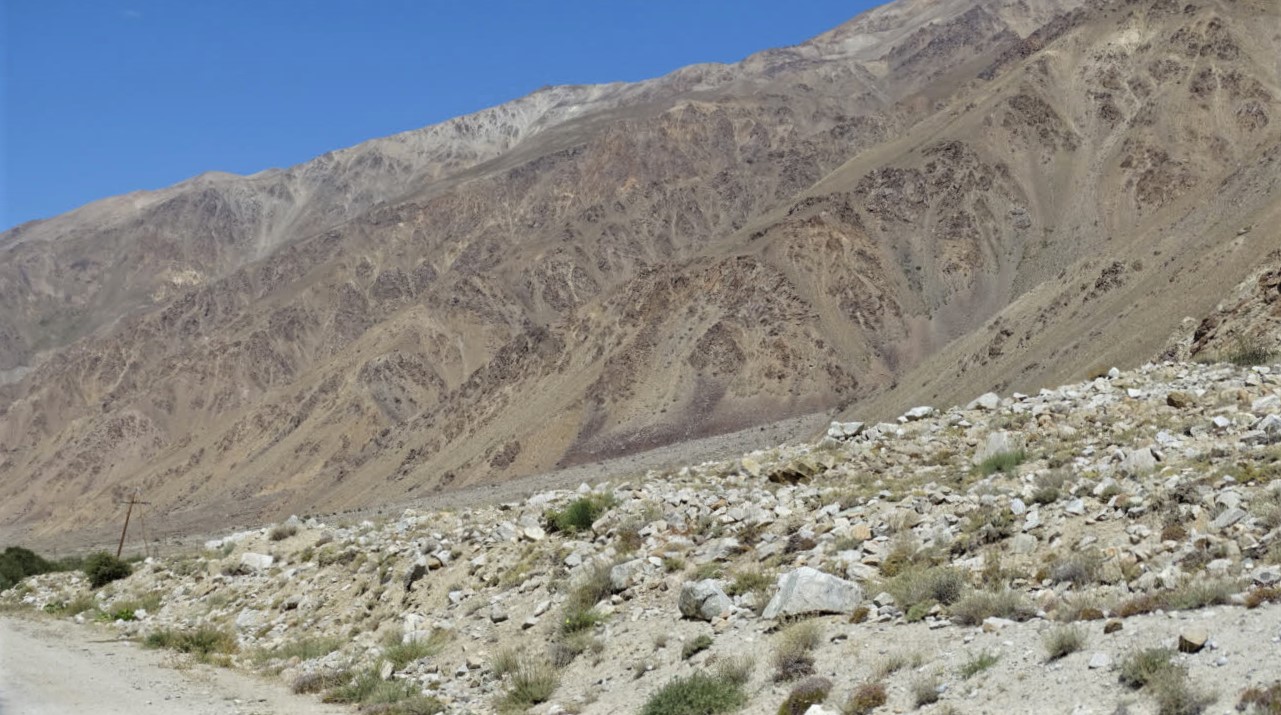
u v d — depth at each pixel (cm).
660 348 18938
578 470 14225
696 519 2153
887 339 19700
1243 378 2220
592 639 1762
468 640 2012
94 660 2466
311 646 2295
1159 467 1694
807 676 1360
